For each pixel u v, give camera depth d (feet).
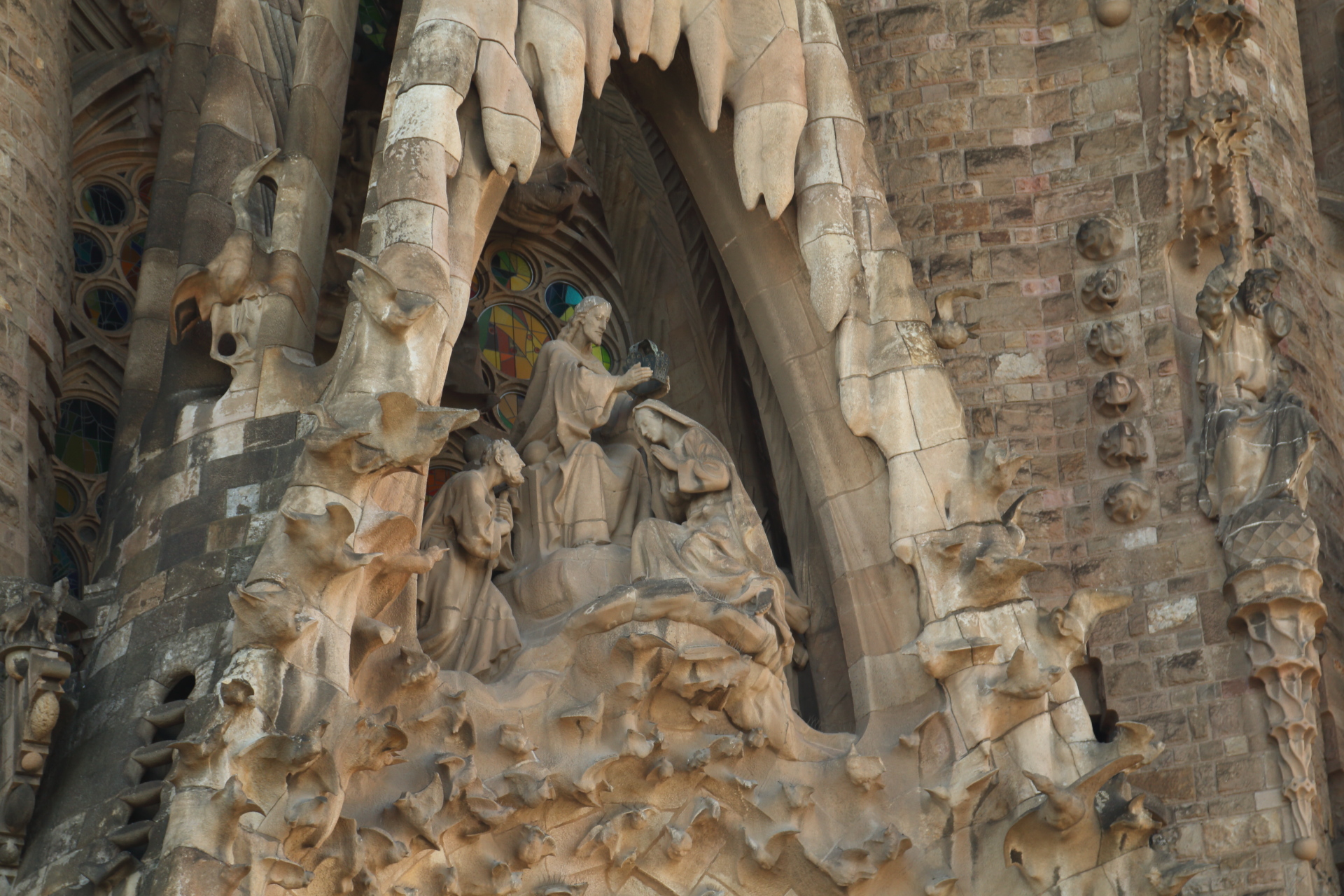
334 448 84.43
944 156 128.77
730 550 98.53
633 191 118.93
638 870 92.94
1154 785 111.14
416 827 82.38
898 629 100.68
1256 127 136.26
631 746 90.94
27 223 106.22
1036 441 121.39
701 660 92.58
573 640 92.43
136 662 87.35
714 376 113.39
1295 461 114.83
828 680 102.78
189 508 91.30
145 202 126.62
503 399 132.16
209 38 113.60
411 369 89.81
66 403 117.50
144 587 89.92
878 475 103.40
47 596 86.38
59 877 80.07
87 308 121.19
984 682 96.94
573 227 138.51
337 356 93.45
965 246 126.41
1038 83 130.41
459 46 98.12
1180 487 117.91
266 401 93.30
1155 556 116.67
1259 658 111.04
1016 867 95.50
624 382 103.71
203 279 96.94
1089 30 130.62
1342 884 113.19
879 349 104.12
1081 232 124.98
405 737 82.64
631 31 104.17
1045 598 117.19
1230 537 113.50
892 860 94.38
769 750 96.17
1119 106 128.16
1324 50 159.63
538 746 89.86
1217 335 119.85
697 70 107.34
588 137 121.39
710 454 101.71
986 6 132.36
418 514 89.30
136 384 101.40
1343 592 126.21
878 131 130.11
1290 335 132.26
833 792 96.12
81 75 125.49
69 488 115.34
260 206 101.81
